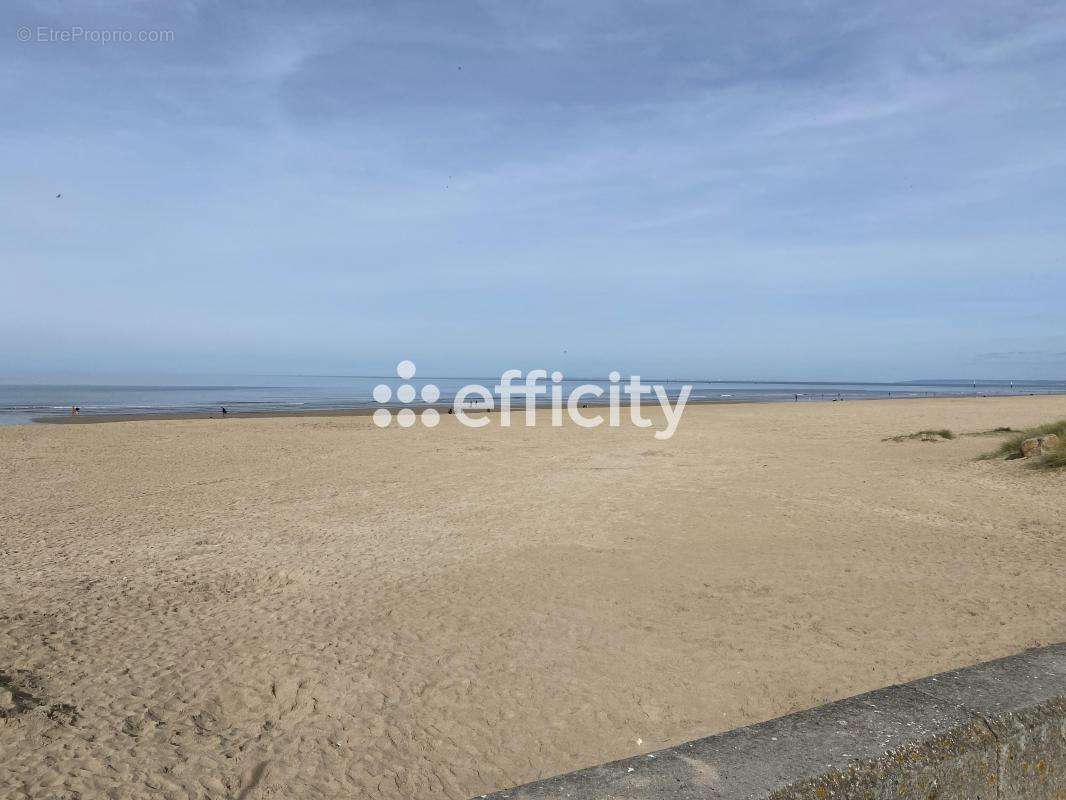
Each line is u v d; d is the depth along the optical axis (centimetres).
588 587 700
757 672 506
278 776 387
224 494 1254
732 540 873
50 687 471
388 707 463
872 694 222
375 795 374
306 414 3728
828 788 180
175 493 1264
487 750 418
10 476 1458
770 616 612
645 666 520
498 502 1155
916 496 1120
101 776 371
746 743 197
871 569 740
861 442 1995
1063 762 215
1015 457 1369
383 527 980
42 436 2242
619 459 1692
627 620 609
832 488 1212
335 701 469
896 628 577
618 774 185
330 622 611
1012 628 569
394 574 752
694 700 471
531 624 603
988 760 201
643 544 862
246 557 824
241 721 445
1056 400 4797
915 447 1792
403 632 587
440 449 1945
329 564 793
